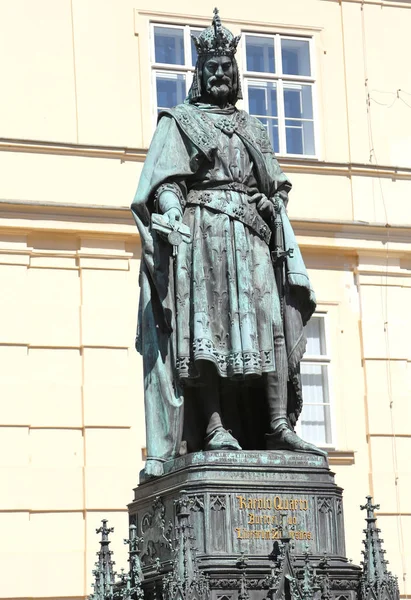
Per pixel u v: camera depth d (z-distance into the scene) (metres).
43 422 24.62
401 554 25.89
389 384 26.84
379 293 27.20
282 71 27.39
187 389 10.10
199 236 10.03
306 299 10.22
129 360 25.28
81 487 24.52
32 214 25.30
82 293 25.34
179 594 8.80
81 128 25.98
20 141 25.42
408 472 26.45
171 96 26.66
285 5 27.61
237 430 10.26
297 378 10.20
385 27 28.27
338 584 9.41
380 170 27.50
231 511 9.35
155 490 9.87
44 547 24.09
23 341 24.84
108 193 25.77
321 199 27.16
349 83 27.86
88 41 26.33
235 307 9.91
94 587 10.20
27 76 25.86
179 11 26.86
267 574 9.12
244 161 10.26
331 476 9.70
